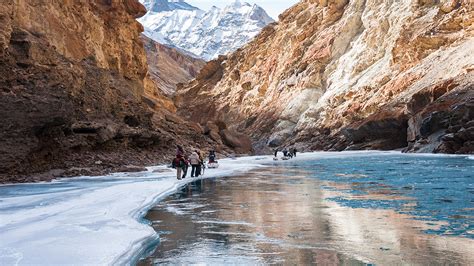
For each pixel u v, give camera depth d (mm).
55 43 32562
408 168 23781
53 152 21062
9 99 18906
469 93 39812
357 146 57062
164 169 24016
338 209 10531
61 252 6203
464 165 24391
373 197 12531
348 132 58875
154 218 9742
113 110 30703
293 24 109062
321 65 84812
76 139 23344
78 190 14297
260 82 107938
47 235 7340
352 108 63469
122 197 12281
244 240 7555
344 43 84688
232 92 117812
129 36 50125
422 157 34719
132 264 6176
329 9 96812
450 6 61531
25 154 18625
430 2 67125
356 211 10180
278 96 94250
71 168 21109
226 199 12703
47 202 11445
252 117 97750
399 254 6434
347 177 19562
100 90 29516
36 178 18375
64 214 9477
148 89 63031
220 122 58312
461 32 56750
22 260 5801
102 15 45781
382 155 42344
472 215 9438
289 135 79312
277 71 101562
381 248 6809
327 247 6953
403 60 62219
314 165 30469
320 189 14898
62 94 21266
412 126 46125
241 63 121688
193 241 7527
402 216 9430
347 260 6199
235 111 109438
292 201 12055
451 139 36500
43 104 19750
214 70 137500
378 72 67500
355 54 77375
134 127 31844
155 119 44719
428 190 13852
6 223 8539
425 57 59188
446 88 45062
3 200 11961
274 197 12977
